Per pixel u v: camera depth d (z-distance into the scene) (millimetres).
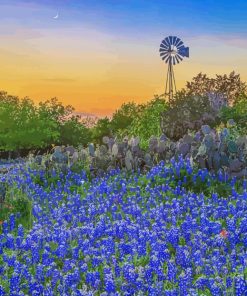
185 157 18688
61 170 19766
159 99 35188
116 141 20828
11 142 63219
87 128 72500
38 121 64125
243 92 55438
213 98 30141
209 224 11266
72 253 10180
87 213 14172
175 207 13367
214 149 17172
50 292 8180
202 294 7695
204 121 28828
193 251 9781
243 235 10609
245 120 28516
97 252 10031
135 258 9555
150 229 11773
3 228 12820
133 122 34594
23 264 9547
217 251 9523
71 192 17594
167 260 9367
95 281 8492
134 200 14703
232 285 7902
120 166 19812
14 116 64000
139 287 8172
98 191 16344
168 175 16859
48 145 68312
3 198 15094
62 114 69562
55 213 13711
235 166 16953
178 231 11062
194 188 16031
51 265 9398
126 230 11281
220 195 15461
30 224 13102
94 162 19844
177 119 29188
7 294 8273
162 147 19406
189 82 55031
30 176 19547
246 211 12570
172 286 8359
